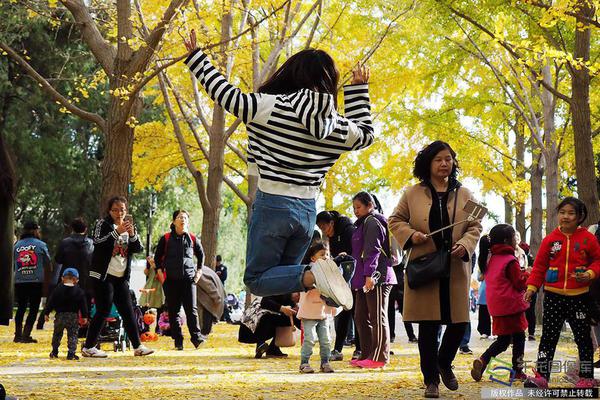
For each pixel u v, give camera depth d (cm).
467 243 661
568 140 2109
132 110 1436
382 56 1941
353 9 1916
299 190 430
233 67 1967
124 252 1084
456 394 704
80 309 1079
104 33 1903
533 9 1545
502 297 811
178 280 1262
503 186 2445
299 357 1152
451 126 2248
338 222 1080
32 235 1398
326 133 430
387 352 977
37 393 712
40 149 2817
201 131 2166
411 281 673
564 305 743
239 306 3475
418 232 670
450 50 2027
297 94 430
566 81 2088
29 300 1380
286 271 425
